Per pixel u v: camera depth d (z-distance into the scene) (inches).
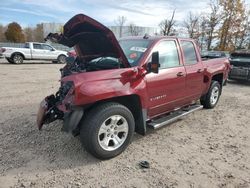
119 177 121.0
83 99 122.0
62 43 166.1
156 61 137.9
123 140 141.9
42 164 130.0
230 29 1346.0
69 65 181.2
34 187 110.9
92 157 138.9
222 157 144.6
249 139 173.2
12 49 685.9
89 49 172.1
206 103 239.9
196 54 205.6
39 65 681.0
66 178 118.6
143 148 153.0
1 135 163.5
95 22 130.4
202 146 159.2
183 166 133.0
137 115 152.3
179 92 180.5
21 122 187.6
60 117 145.9
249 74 399.5
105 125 133.0
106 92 127.8
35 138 160.4
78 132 135.3
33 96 273.3
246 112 241.0
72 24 142.6
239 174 126.6
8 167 125.7
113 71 135.1
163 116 179.8
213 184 117.4
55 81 384.5
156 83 155.4
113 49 152.7
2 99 256.4
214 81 241.8
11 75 440.8
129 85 138.6
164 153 147.3
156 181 118.5
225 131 187.5
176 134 178.1
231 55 440.5
